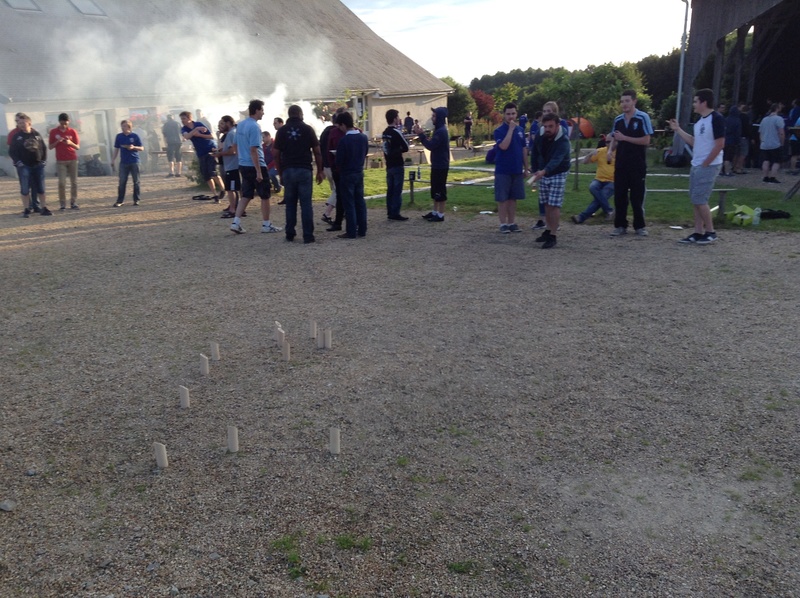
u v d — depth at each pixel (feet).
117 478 12.14
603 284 23.26
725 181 52.34
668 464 12.14
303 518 10.82
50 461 12.75
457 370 16.34
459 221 37.17
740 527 10.38
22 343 19.01
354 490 11.56
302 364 17.01
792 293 21.43
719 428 13.30
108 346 18.61
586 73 51.21
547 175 28.55
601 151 34.58
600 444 12.85
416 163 79.87
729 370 15.89
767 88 83.97
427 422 13.88
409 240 31.89
